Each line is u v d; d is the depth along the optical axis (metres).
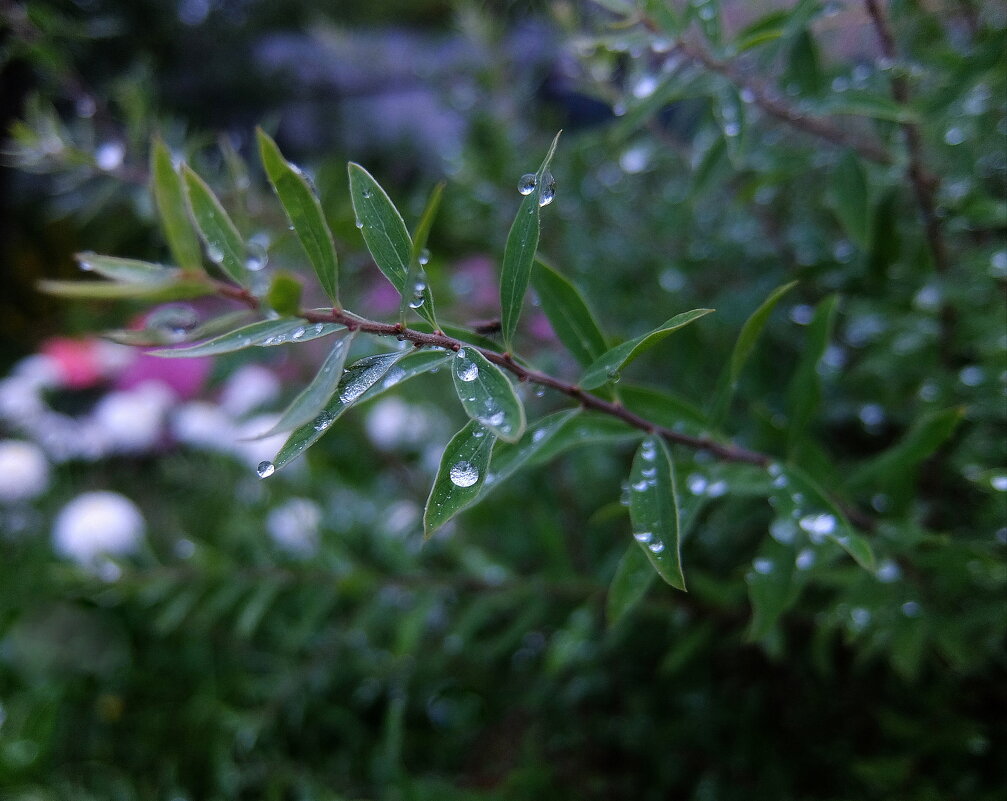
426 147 1.03
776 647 0.34
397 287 0.19
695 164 0.41
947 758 0.36
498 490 0.48
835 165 0.33
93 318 0.81
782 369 0.46
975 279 0.34
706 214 0.53
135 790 0.46
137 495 0.72
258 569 0.42
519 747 0.48
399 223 0.20
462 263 0.65
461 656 0.47
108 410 0.72
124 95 0.43
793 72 0.32
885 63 0.31
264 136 0.17
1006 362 0.32
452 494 0.19
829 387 0.42
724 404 0.27
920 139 0.34
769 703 0.44
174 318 0.22
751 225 0.48
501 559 0.50
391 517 0.50
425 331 0.20
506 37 0.61
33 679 0.51
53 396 0.79
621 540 0.47
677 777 0.43
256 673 0.52
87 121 0.43
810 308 0.42
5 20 0.41
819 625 0.36
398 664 0.45
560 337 0.25
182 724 0.49
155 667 0.52
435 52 0.68
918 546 0.32
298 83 1.17
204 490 0.65
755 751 0.42
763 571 0.28
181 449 0.77
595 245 0.54
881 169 0.37
